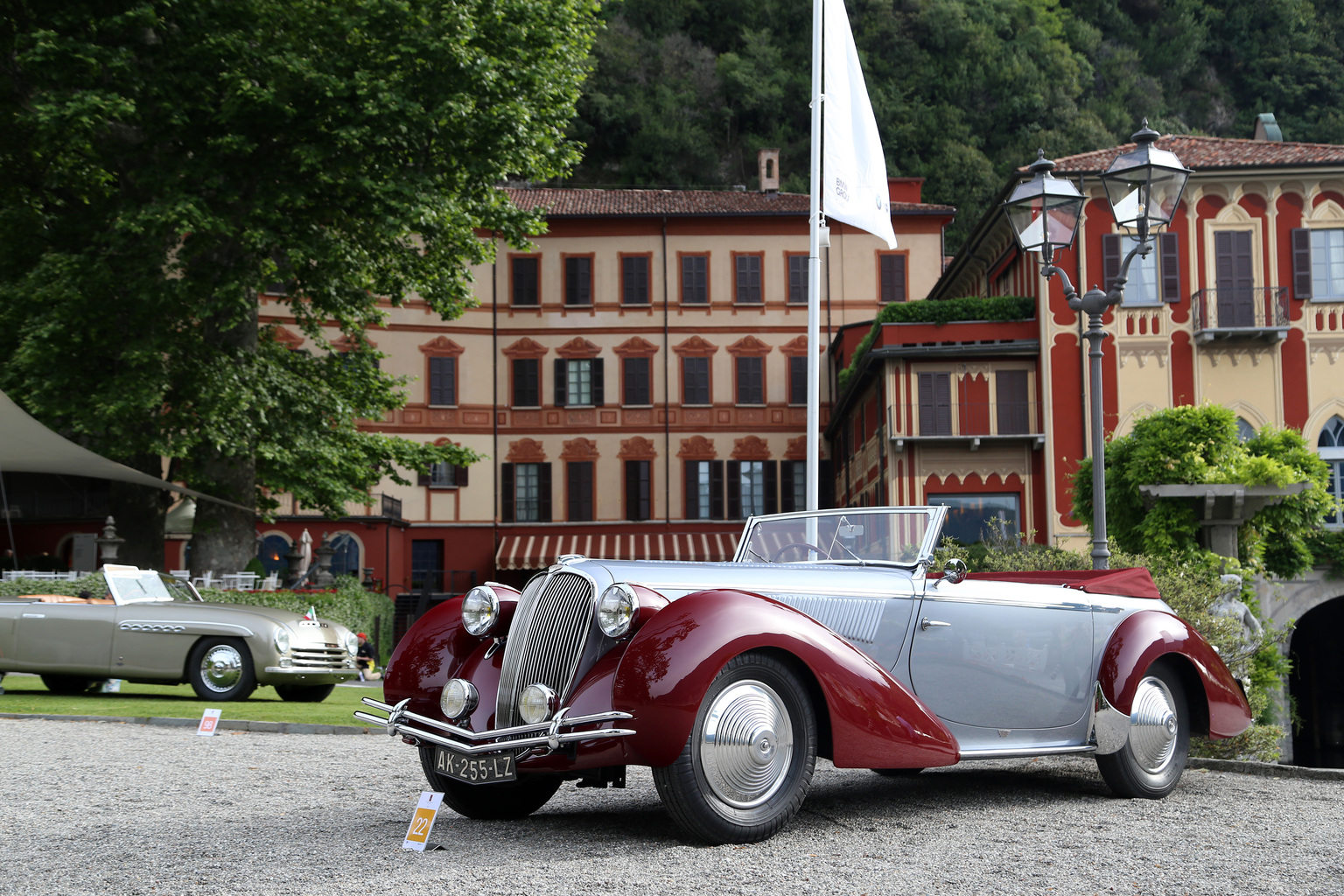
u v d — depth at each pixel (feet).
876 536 19.43
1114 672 19.52
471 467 136.77
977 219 233.96
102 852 14.94
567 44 74.59
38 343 64.34
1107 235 96.12
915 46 260.21
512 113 67.67
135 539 74.33
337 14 65.67
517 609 16.42
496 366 139.03
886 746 15.61
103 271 64.64
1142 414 95.20
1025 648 18.95
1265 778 22.72
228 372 67.72
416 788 21.15
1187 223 96.68
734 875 13.14
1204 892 12.62
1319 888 12.82
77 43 62.64
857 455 118.32
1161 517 53.98
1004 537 53.62
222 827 16.89
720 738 14.71
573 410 138.72
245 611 41.83
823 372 138.72
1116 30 291.17
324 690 43.60
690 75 249.96
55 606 41.50
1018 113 252.01
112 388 64.80
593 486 138.21
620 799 19.97
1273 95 279.08
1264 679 47.09
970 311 98.37
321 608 71.97
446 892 12.38
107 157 67.36
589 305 139.74
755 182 239.30
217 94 65.26
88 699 40.68
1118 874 13.43
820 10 44.34
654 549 135.03
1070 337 96.27
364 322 83.25
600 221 140.05
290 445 73.41
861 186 44.19
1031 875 13.33
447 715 16.28
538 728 14.44
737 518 138.41
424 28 66.44
